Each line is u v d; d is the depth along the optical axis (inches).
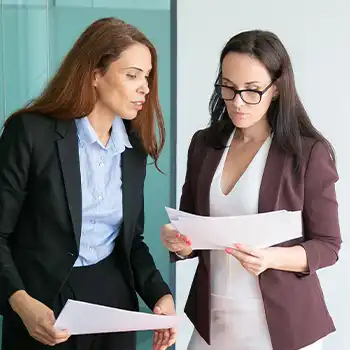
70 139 70.4
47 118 70.5
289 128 70.9
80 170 71.1
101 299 72.5
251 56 68.1
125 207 73.7
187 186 78.2
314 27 109.7
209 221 66.8
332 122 111.8
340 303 114.9
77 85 69.4
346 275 114.8
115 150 73.4
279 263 68.9
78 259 72.1
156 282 76.5
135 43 69.2
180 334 116.6
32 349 72.2
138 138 76.4
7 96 109.0
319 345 75.5
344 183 113.0
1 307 70.3
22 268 70.6
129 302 76.0
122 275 75.6
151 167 113.0
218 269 74.4
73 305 62.3
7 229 70.2
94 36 69.0
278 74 69.4
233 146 75.2
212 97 76.2
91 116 72.4
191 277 115.1
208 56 111.0
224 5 109.9
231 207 71.9
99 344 74.2
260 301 72.4
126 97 69.3
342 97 111.0
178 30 110.7
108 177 73.0
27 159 68.8
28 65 109.0
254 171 71.9
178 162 113.3
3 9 107.3
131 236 74.9
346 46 109.7
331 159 72.4
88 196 71.2
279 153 71.7
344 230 113.7
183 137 113.0
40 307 66.4
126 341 76.0
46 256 70.1
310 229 72.6
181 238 70.7
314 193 70.8
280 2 109.5
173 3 110.5
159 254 114.9
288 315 71.4
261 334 72.6
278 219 65.7
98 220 72.1
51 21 109.0
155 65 73.0
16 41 108.4
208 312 74.8
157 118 76.2
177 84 112.0
